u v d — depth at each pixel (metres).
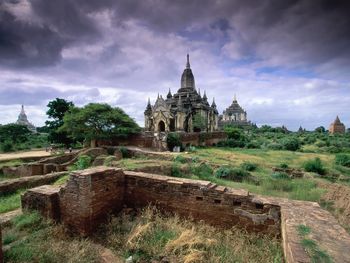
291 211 5.16
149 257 5.22
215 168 21.80
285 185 15.80
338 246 3.49
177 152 33.03
